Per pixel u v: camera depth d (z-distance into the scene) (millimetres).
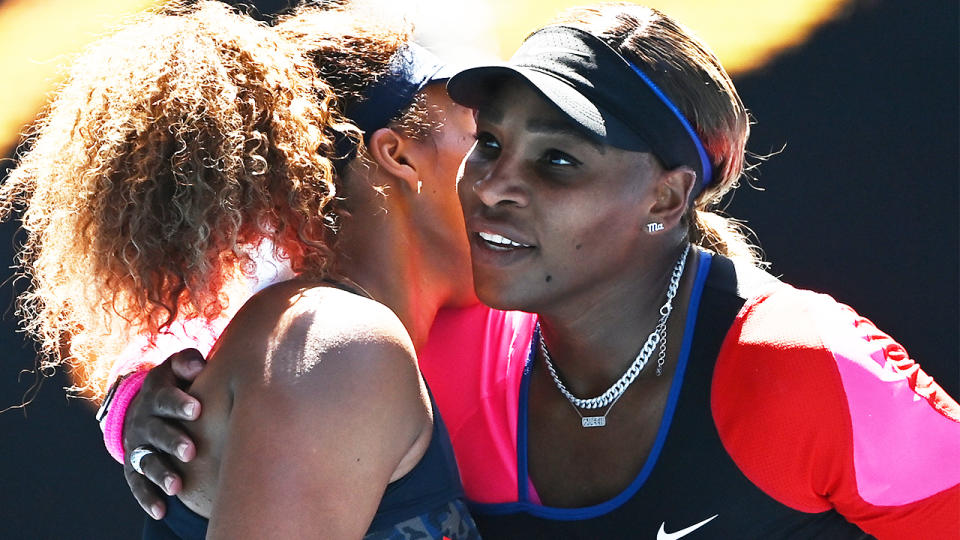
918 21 21656
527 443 7148
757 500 6598
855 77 20453
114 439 6719
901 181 18219
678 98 6453
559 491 7039
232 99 6109
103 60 6484
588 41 6488
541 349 7227
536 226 6520
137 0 23844
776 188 18328
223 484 5695
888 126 19359
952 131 19078
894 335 15617
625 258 6633
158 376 6359
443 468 6500
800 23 21938
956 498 6539
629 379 6824
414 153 7180
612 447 6898
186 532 6199
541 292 6688
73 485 14961
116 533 14273
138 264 6094
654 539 6734
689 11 22531
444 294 7531
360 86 7066
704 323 6758
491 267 6742
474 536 6723
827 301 6715
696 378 6684
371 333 5977
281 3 21984
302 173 6328
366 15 7379
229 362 6016
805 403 6309
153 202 6066
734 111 6746
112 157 6109
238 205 6086
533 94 6410
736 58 21109
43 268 7012
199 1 7086
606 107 6363
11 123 20219
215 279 6238
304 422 5688
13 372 16547
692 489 6652
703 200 7020
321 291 6168
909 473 6469
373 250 7141
